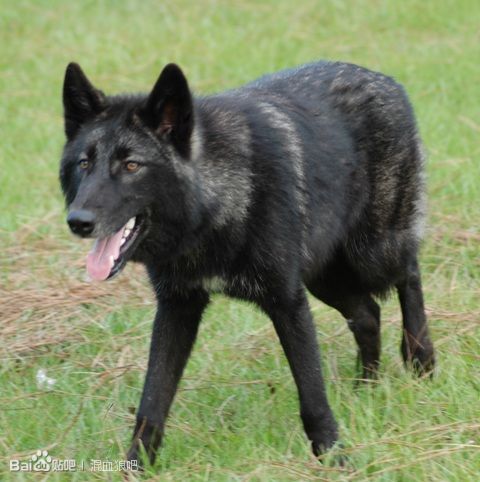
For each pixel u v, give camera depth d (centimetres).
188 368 1858
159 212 1500
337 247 1767
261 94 1692
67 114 1548
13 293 2141
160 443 1570
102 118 1515
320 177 1655
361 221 1783
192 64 3597
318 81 1773
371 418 1620
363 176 1759
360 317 1825
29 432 1652
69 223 1432
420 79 3369
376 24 3944
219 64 3578
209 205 1519
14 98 3375
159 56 3681
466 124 2970
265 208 1543
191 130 1488
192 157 1508
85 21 4066
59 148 2956
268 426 1638
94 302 2120
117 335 2000
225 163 1534
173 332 1611
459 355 1828
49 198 2636
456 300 2062
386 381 1747
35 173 2789
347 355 1919
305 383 1542
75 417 1647
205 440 1600
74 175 1517
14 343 1972
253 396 1748
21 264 2291
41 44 3844
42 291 2155
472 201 2486
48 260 2303
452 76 3369
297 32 3884
